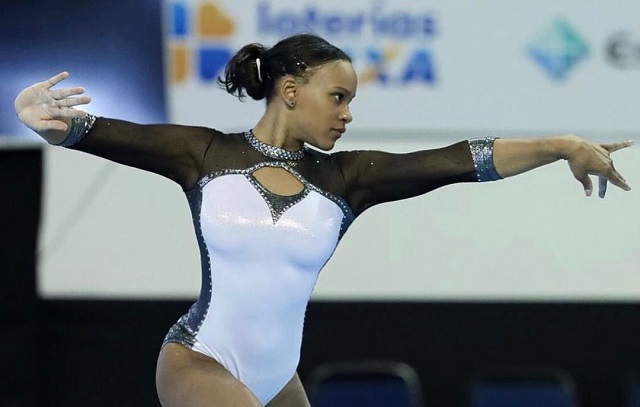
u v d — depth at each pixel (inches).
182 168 357.4
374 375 657.6
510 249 714.2
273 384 369.4
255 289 351.9
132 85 628.7
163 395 351.9
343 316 717.3
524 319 716.7
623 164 708.0
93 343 711.7
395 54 641.0
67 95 336.2
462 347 716.0
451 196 717.9
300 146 363.3
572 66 641.6
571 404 650.2
